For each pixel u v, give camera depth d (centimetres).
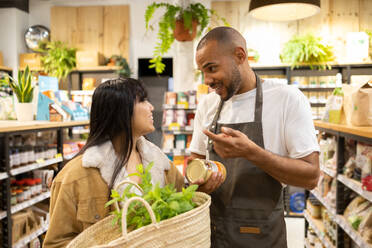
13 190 306
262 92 151
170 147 452
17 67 677
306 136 139
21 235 306
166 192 112
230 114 157
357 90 233
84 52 632
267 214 144
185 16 404
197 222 105
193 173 135
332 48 560
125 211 90
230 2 642
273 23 629
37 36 668
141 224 104
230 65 138
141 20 679
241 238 146
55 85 411
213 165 136
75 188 130
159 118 628
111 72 654
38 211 345
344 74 571
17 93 366
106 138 138
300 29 622
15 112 391
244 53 142
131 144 139
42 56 675
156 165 151
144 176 121
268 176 144
